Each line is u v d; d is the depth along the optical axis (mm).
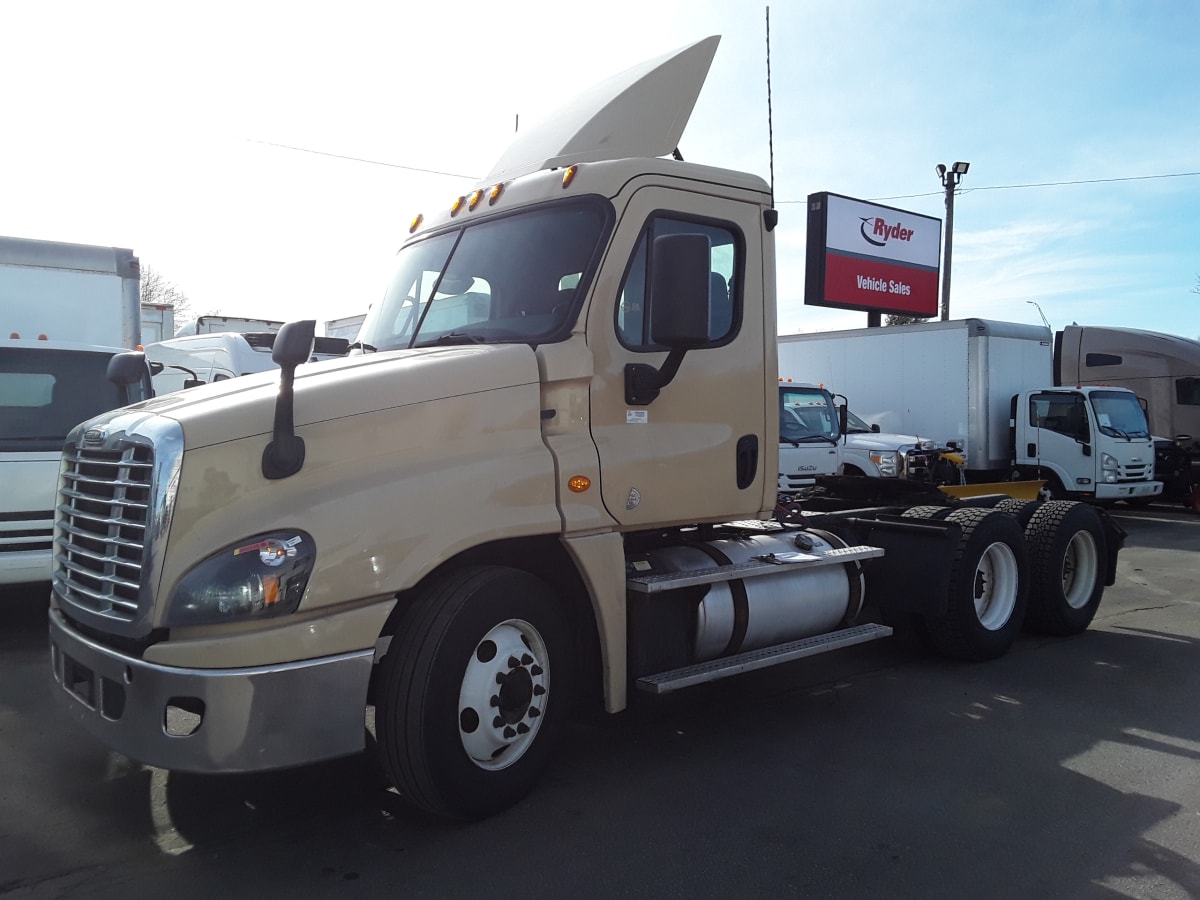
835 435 13055
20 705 5469
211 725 3209
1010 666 6652
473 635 3730
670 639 4594
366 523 3465
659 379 4371
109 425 3764
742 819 4027
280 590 3275
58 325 10586
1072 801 4277
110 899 3307
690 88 5395
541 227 4543
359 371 3773
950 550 6348
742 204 4941
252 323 18938
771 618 5012
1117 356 20625
